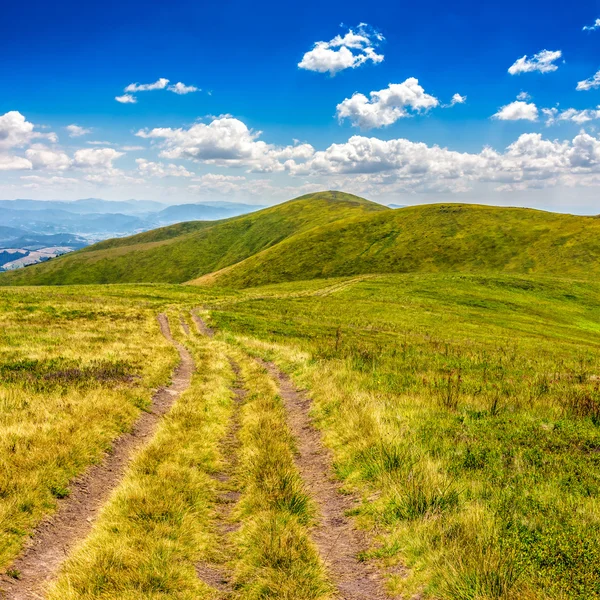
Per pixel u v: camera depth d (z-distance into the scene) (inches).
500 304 2415.1
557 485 322.0
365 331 1528.1
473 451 386.3
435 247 4591.5
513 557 231.8
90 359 732.7
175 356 885.2
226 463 401.4
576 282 3021.7
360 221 5561.0
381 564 251.4
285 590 226.8
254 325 1469.0
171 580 233.6
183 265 7416.3
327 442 434.9
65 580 227.0
